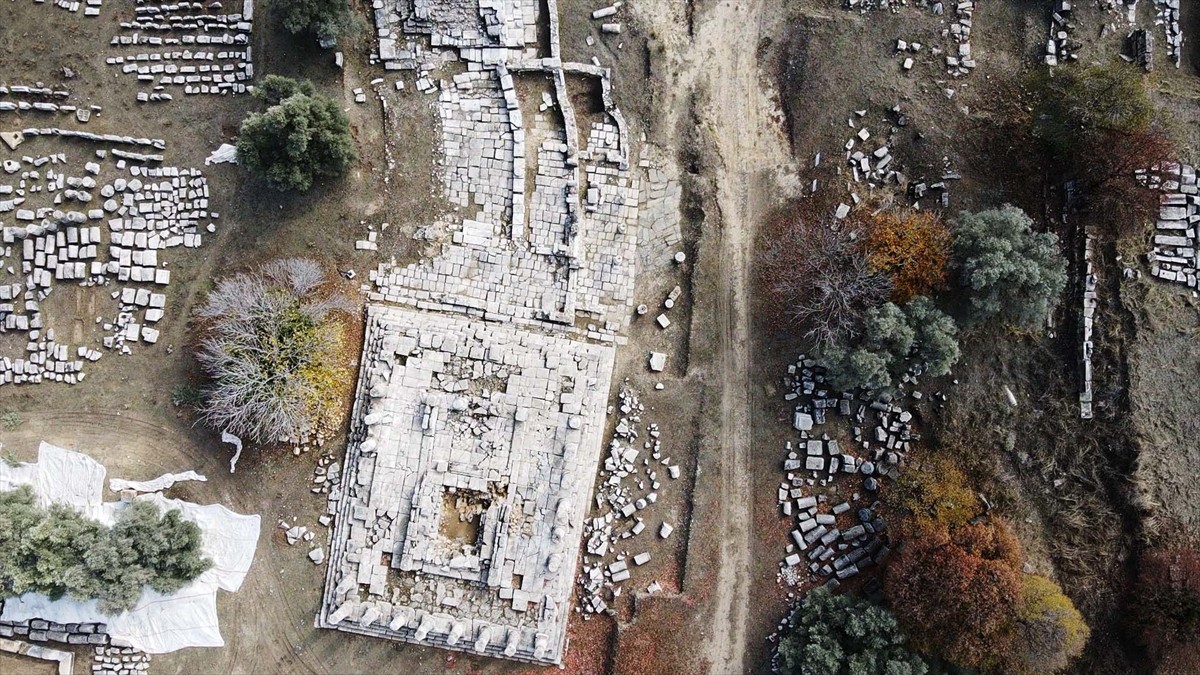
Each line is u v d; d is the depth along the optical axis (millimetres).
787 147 33188
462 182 33062
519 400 32156
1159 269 31906
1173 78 32875
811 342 32594
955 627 28734
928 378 32594
